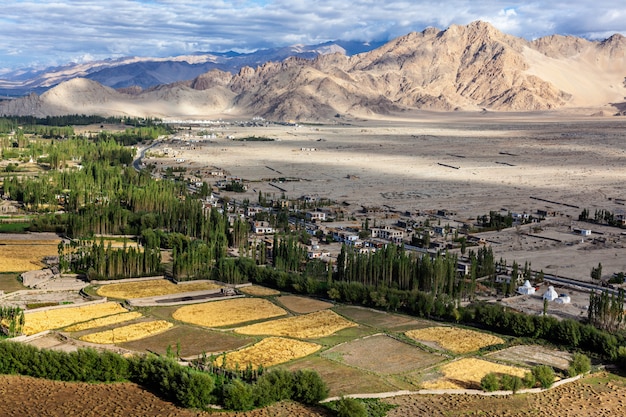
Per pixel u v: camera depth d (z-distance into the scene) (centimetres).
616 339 19138
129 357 16950
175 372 15900
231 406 15238
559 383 17000
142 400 15600
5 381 16338
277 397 15662
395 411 15238
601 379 17425
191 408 15288
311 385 15712
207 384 15350
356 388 16312
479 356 18588
